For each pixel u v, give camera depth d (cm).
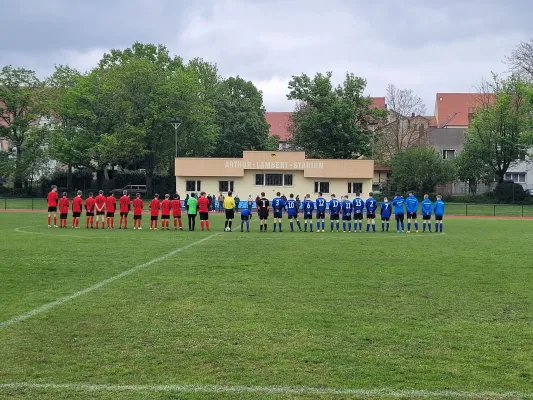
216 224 3481
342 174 5456
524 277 1348
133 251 1845
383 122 8394
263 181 5544
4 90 6706
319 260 1648
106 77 6488
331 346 761
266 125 8412
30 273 1366
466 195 6669
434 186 6594
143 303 1024
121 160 6662
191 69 6906
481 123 6944
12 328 845
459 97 10894
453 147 8138
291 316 928
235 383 621
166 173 6956
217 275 1349
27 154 6856
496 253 1864
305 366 679
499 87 7044
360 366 680
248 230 2884
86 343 771
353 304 1027
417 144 7900
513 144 6762
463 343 779
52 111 7000
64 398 578
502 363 695
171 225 3350
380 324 880
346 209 2966
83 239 2270
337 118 6762
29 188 7238
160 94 6256
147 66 6312
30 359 702
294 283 1242
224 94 8362
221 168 5484
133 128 5988
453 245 2145
